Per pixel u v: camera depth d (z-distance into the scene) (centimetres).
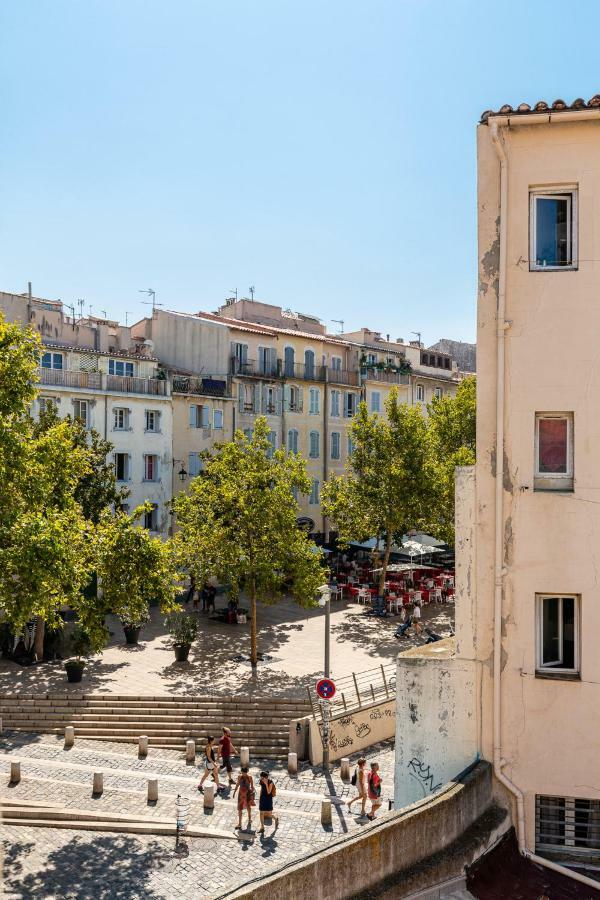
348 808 1688
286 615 3419
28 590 1508
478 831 961
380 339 6122
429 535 4262
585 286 1008
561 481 1027
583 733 1003
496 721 1025
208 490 2772
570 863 984
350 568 4400
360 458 3688
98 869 1376
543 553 1017
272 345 4891
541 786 1014
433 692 1079
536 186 1023
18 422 1655
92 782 1781
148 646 2861
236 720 2150
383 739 2202
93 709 2206
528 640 1025
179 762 1955
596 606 1001
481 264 1035
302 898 771
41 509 1700
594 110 980
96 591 3089
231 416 4500
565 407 1010
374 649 2820
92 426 3731
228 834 1530
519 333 1023
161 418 4044
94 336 4228
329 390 5172
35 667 2564
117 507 3088
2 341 1594
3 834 1512
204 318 4928
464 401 4225
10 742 2056
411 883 852
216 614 3391
